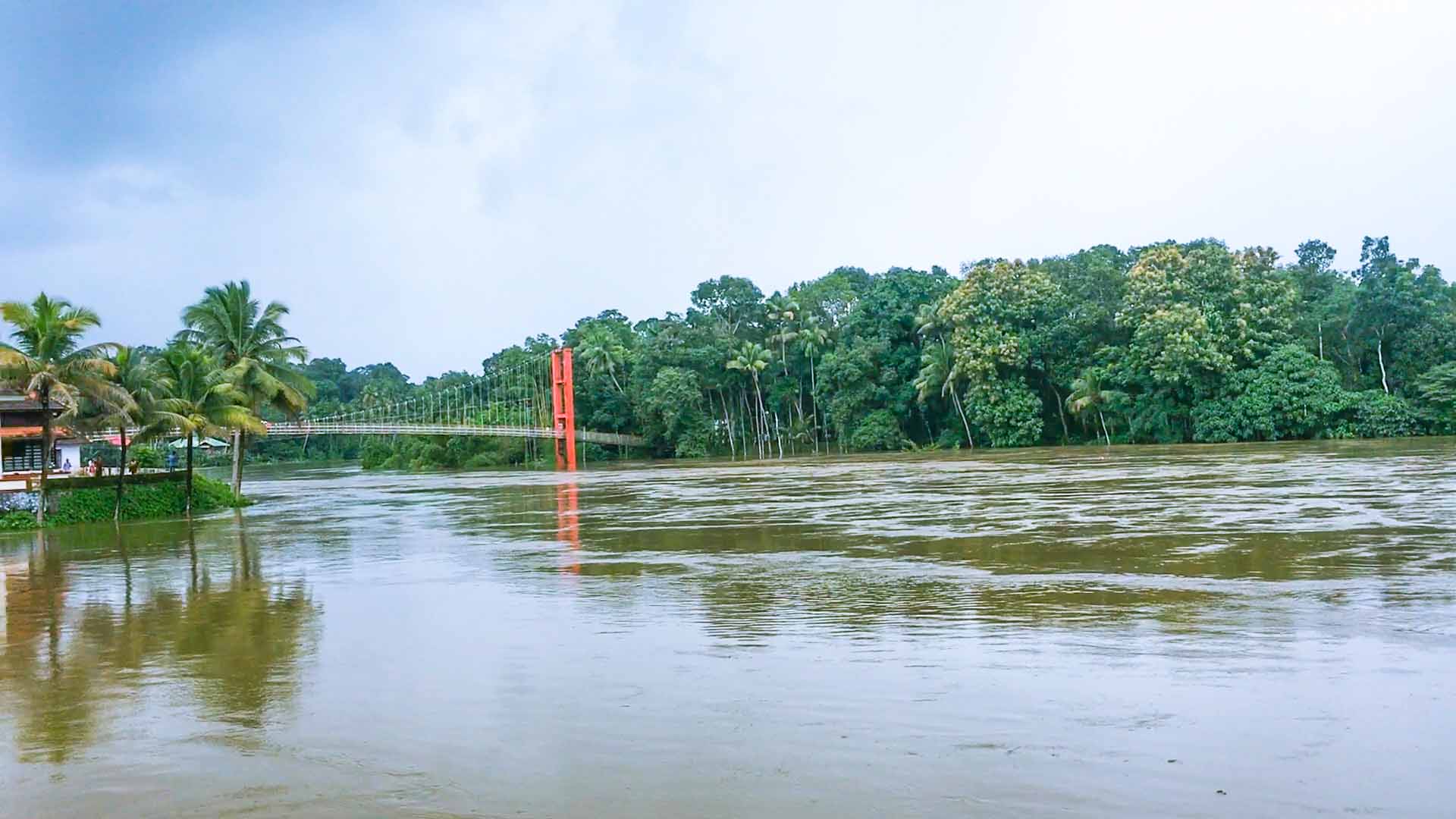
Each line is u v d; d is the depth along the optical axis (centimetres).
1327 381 7012
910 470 5194
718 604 1455
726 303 11081
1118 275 8631
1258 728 795
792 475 5347
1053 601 1341
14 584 2111
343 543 2677
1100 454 6109
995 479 4078
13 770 845
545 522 3072
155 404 4141
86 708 1033
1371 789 675
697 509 3300
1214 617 1190
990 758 755
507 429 9912
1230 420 7150
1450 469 3422
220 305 5197
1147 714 841
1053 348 8438
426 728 904
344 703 1003
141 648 1336
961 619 1254
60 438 5041
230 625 1481
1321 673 936
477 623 1404
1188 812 649
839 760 768
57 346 3800
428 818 700
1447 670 927
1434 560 1519
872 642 1148
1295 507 2358
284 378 5381
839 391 9700
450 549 2402
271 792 766
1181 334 7156
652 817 683
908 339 9725
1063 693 907
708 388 10619
